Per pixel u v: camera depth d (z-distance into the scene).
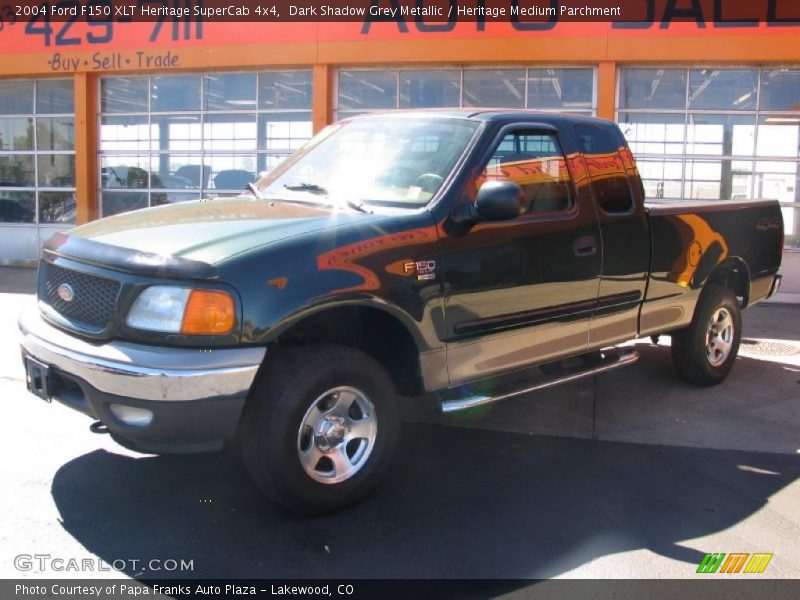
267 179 5.04
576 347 4.95
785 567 3.43
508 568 3.36
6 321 8.27
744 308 6.58
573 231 4.74
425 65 11.96
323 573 3.29
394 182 4.36
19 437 4.71
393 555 3.45
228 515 3.78
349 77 12.30
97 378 3.39
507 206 3.96
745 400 6.00
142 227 3.89
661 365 6.95
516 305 4.44
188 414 3.32
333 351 3.70
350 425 3.82
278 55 12.23
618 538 3.66
